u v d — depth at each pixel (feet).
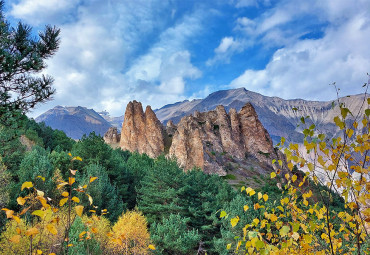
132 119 428.56
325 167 9.43
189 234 77.20
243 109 393.09
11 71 26.53
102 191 98.48
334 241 11.57
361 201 9.18
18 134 30.94
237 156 337.31
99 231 62.90
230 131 360.48
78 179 96.78
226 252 67.82
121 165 157.28
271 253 10.05
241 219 65.57
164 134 450.71
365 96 8.96
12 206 81.00
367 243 10.45
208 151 310.45
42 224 8.54
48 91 29.94
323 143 9.29
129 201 134.00
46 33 29.50
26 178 91.50
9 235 43.52
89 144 138.41
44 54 29.94
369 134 8.71
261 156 344.69
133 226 71.56
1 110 27.22
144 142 417.28
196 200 102.06
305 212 12.03
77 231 55.11
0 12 27.37
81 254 48.73
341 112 9.01
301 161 9.75
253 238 9.66
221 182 165.99
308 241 10.71
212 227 87.76
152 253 68.59
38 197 7.83
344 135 9.00
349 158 9.27
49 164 110.01
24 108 29.25
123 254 62.34
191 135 313.12
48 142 237.66
